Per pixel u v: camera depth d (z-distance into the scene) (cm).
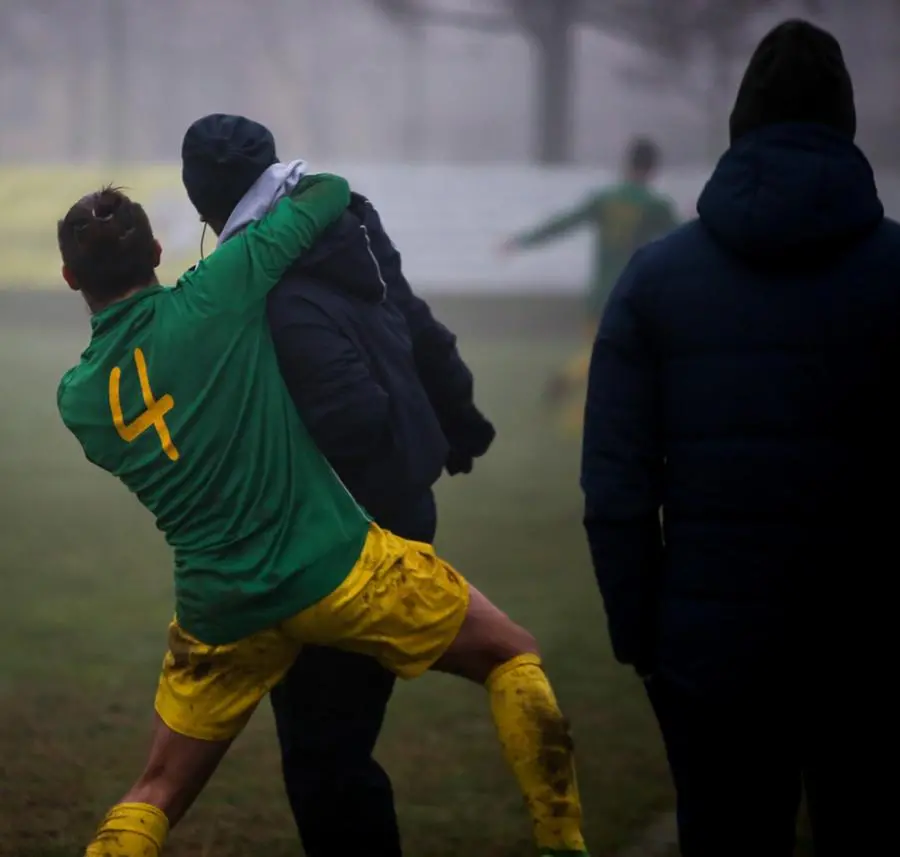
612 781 1645
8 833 1480
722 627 1009
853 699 1011
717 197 1015
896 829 1023
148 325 1138
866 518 1002
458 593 1177
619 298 1045
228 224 1195
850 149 1007
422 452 1238
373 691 1256
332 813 1257
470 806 1563
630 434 1034
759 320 1004
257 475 1128
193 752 1172
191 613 1153
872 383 996
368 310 1214
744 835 1038
